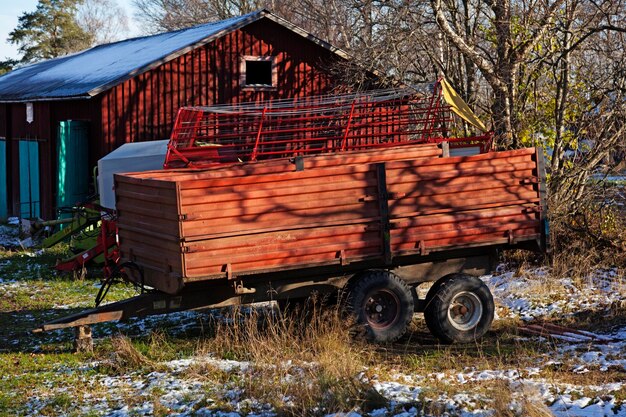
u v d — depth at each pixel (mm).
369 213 10664
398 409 7719
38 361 10562
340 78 24188
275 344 10297
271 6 46188
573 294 13875
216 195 9812
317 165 10742
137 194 10625
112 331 12328
